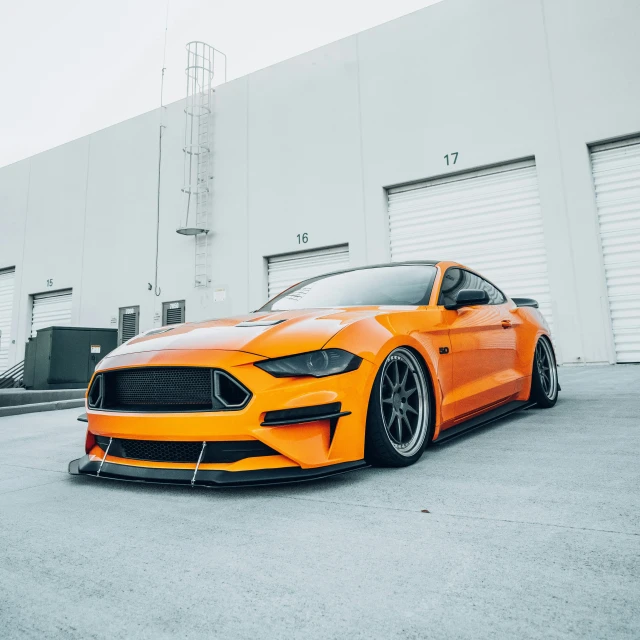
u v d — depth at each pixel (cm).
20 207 1453
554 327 716
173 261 1135
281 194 998
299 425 168
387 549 116
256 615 89
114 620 90
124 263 1216
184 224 1127
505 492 154
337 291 274
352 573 104
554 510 135
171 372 181
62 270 1335
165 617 90
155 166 1192
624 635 77
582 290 699
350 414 176
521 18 773
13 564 118
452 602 90
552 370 341
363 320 195
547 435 239
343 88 939
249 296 1024
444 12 841
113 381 199
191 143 1131
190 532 134
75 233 1321
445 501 148
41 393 609
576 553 108
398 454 190
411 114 859
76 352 779
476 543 116
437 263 279
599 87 709
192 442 173
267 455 167
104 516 152
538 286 745
